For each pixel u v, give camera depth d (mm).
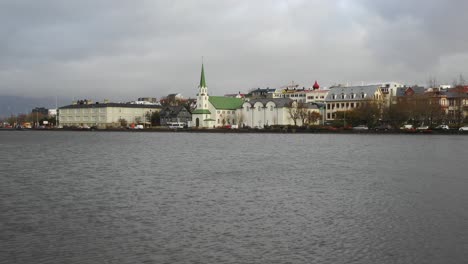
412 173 62844
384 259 27219
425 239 30781
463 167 69438
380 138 158625
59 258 27562
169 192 48531
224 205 41688
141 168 70875
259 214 38031
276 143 136125
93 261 27078
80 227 34188
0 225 34688
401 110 199000
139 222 35562
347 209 39781
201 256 27844
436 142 132750
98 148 119312
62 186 52875
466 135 176875
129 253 28391
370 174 62250
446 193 47062
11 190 50188
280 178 58938
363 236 31594
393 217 36688
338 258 27391
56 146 129625
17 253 28406
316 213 38344
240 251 28672
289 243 30188
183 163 78312
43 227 34156
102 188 51312
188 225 34562
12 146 129750
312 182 55344
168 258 27531
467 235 31625
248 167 71750
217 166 73438
